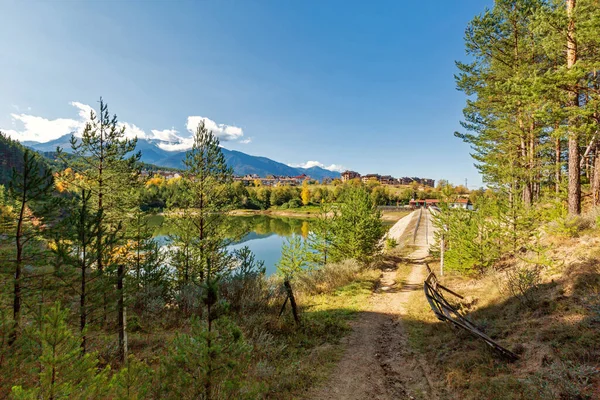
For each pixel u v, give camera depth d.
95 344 7.20
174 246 15.38
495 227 15.63
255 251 47.88
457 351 8.17
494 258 15.57
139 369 4.45
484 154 27.08
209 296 4.82
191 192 15.45
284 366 7.90
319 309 13.42
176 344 4.98
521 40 20.86
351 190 24.94
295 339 9.86
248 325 10.06
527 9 19.22
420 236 44.44
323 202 25.53
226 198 16.44
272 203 147.12
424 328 10.95
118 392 3.96
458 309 12.06
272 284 15.52
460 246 16.62
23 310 6.66
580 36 12.58
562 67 12.91
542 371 5.78
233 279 13.27
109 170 13.90
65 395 3.36
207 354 4.55
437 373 7.48
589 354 5.73
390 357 8.94
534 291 9.72
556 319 7.59
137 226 13.32
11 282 6.55
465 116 26.92
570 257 10.81
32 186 7.19
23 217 7.11
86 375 3.81
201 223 15.52
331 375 7.69
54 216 7.58
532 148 22.64
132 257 13.13
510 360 6.80
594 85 17.09
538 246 11.81
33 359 4.32
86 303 6.75
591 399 4.69
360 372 7.95
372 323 12.05
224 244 15.91
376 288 17.94
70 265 6.70
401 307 14.06
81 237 6.62
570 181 15.72
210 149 15.77
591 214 13.95
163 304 11.49
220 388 4.76
